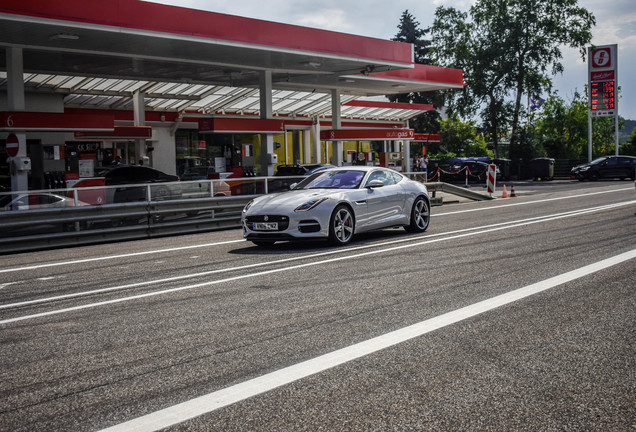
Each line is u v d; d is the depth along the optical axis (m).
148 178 21.12
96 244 13.01
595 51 47.03
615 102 46.53
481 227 12.93
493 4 50.75
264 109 23.69
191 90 28.05
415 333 5.02
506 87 49.69
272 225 10.35
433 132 64.62
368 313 5.76
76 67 21.34
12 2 13.84
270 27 19.08
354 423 3.31
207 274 8.21
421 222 12.52
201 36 17.33
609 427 3.21
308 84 28.58
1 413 3.62
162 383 4.04
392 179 12.12
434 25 53.44
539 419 3.32
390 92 32.94
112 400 3.77
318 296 6.57
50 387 4.04
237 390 3.86
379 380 3.96
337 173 11.84
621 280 6.92
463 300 6.17
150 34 16.23
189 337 5.14
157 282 7.77
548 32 48.75
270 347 4.77
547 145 52.00
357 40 21.80
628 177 38.06
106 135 25.53
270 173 23.52
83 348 4.93
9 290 7.66
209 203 15.17
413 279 7.36
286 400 3.67
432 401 3.60
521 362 4.25
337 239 10.54
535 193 26.81
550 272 7.53
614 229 11.74
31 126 16.52
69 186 19.12
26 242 11.99
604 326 5.09
